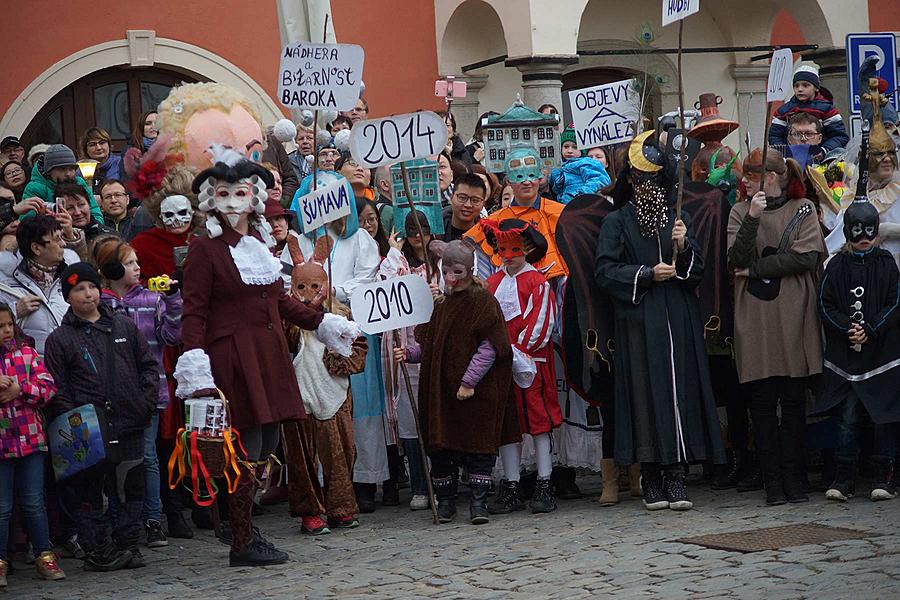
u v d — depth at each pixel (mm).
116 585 6832
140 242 8500
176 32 15125
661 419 7941
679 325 8055
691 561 6418
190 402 6789
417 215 8516
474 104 16766
